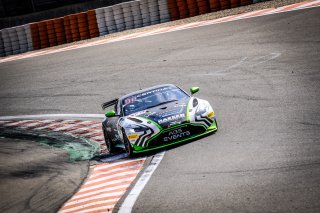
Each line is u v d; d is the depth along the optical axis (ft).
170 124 103.19
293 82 138.82
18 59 295.69
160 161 95.66
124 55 236.22
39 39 314.35
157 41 246.47
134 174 91.76
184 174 83.46
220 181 75.36
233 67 173.58
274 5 256.93
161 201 72.28
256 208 61.21
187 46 220.84
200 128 105.70
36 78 236.22
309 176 68.54
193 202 68.69
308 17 211.00
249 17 242.99
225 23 244.01
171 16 288.30
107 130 122.72
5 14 404.77
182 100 113.19
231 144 96.02
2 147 136.67
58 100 190.90
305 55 163.22
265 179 71.51
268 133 98.73
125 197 78.69
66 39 309.22
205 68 181.98
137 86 181.27
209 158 89.66
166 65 199.82
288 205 59.82
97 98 179.93
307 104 115.24
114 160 108.58
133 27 299.38
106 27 303.07
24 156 122.83
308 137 89.86
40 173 105.19
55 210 79.71
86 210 76.59
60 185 94.38
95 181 93.66
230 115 122.21
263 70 160.15
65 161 114.52
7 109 195.93
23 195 91.09
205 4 279.69
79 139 136.56
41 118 170.50
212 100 142.92
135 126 105.19
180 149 100.73
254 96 135.23
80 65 239.71
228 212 62.03
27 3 410.31
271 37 197.26
